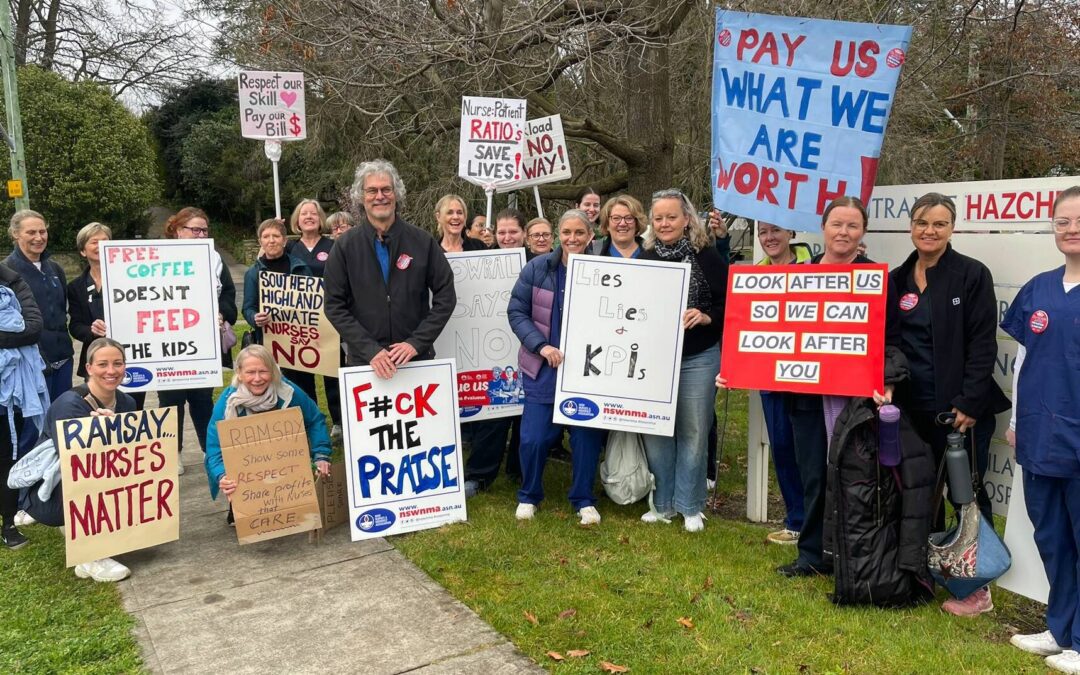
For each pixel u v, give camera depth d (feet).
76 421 13.61
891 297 12.69
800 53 14.12
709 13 30.68
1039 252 12.40
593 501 16.58
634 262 15.21
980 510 12.00
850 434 12.10
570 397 15.52
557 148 25.04
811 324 13.01
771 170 14.51
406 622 12.01
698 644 11.25
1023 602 12.65
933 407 12.26
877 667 10.59
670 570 13.71
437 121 35.65
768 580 13.34
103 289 17.38
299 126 29.81
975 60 37.96
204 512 17.04
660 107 32.53
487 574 13.67
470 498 17.72
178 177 110.93
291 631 11.78
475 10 31.58
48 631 11.87
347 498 16.19
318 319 19.44
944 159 42.70
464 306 17.90
